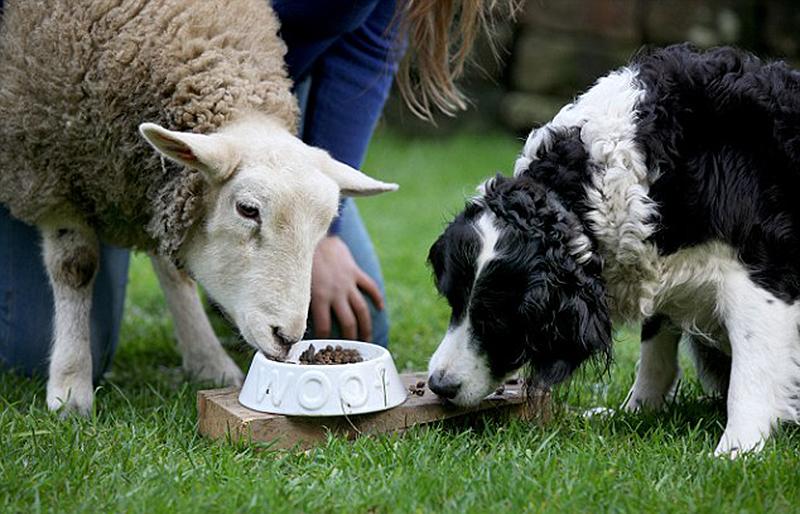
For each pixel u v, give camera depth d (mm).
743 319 3574
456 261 3539
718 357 4145
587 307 3500
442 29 4430
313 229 3613
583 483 3098
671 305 3811
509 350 3543
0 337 4844
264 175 3547
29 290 4730
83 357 4219
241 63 3889
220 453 3436
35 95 3943
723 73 3695
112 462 3355
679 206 3559
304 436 3604
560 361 3553
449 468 3275
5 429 3660
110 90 3836
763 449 3404
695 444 3584
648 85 3688
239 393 3799
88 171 4016
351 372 3596
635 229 3541
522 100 12320
